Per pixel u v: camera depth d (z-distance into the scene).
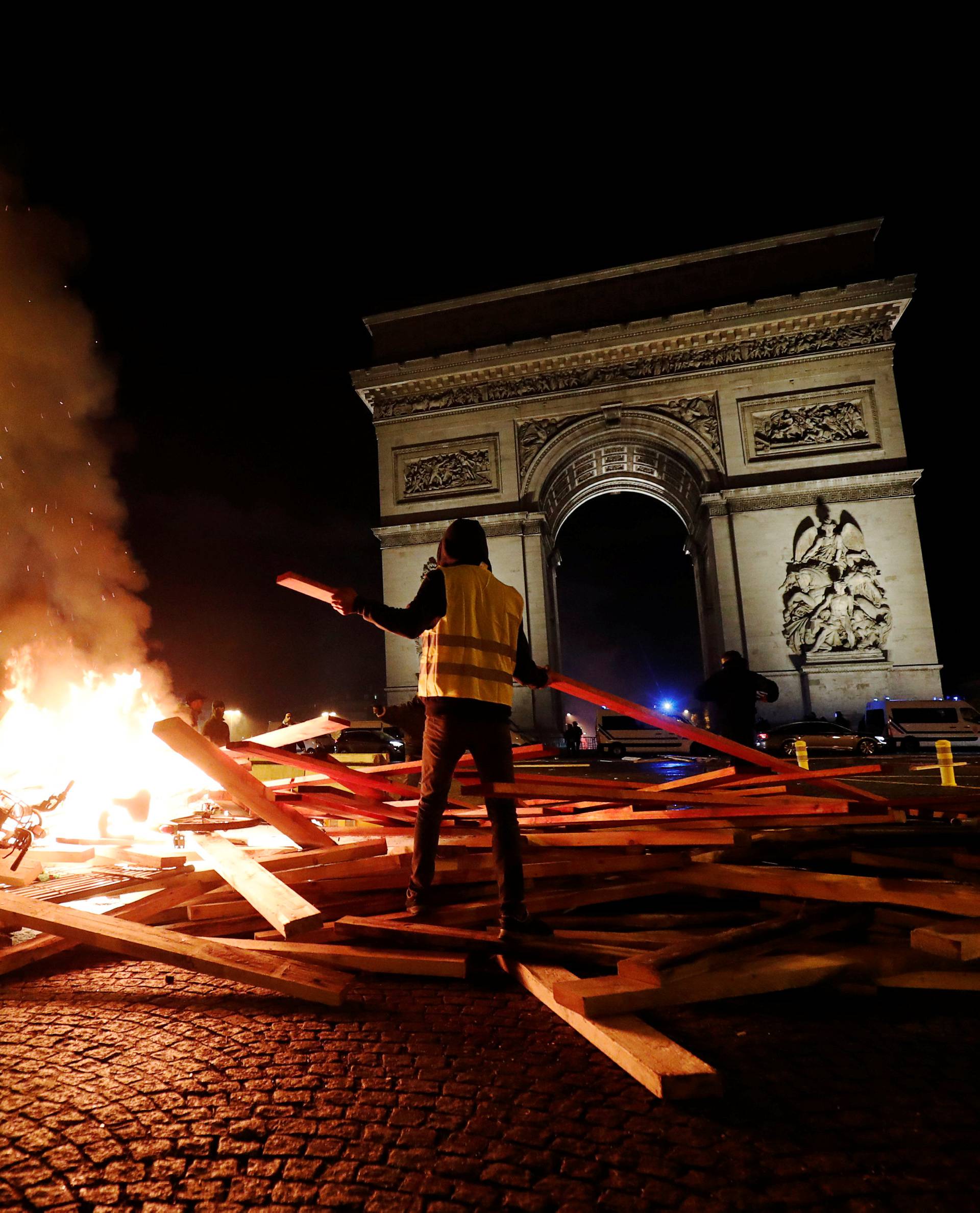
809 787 7.62
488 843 5.50
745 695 9.01
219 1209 2.09
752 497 34.53
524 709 35.41
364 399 40.59
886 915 4.08
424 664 4.52
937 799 5.63
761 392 35.81
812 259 36.94
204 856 5.34
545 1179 2.22
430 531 37.88
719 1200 2.11
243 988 3.90
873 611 32.53
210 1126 2.53
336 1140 2.44
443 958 3.91
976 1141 2.42
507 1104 2.66
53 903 4.93
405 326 41.28
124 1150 2.39
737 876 4.67
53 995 3.80
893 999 3.64
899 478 33.25
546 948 3.84
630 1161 2.30
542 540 37.22
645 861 5.06
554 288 39.69
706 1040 3.18
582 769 24.97
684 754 34.69
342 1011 3.55
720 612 33.97
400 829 6.30
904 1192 2.14
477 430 38.88
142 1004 3.68
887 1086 2.78
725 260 37.94
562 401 38.09
